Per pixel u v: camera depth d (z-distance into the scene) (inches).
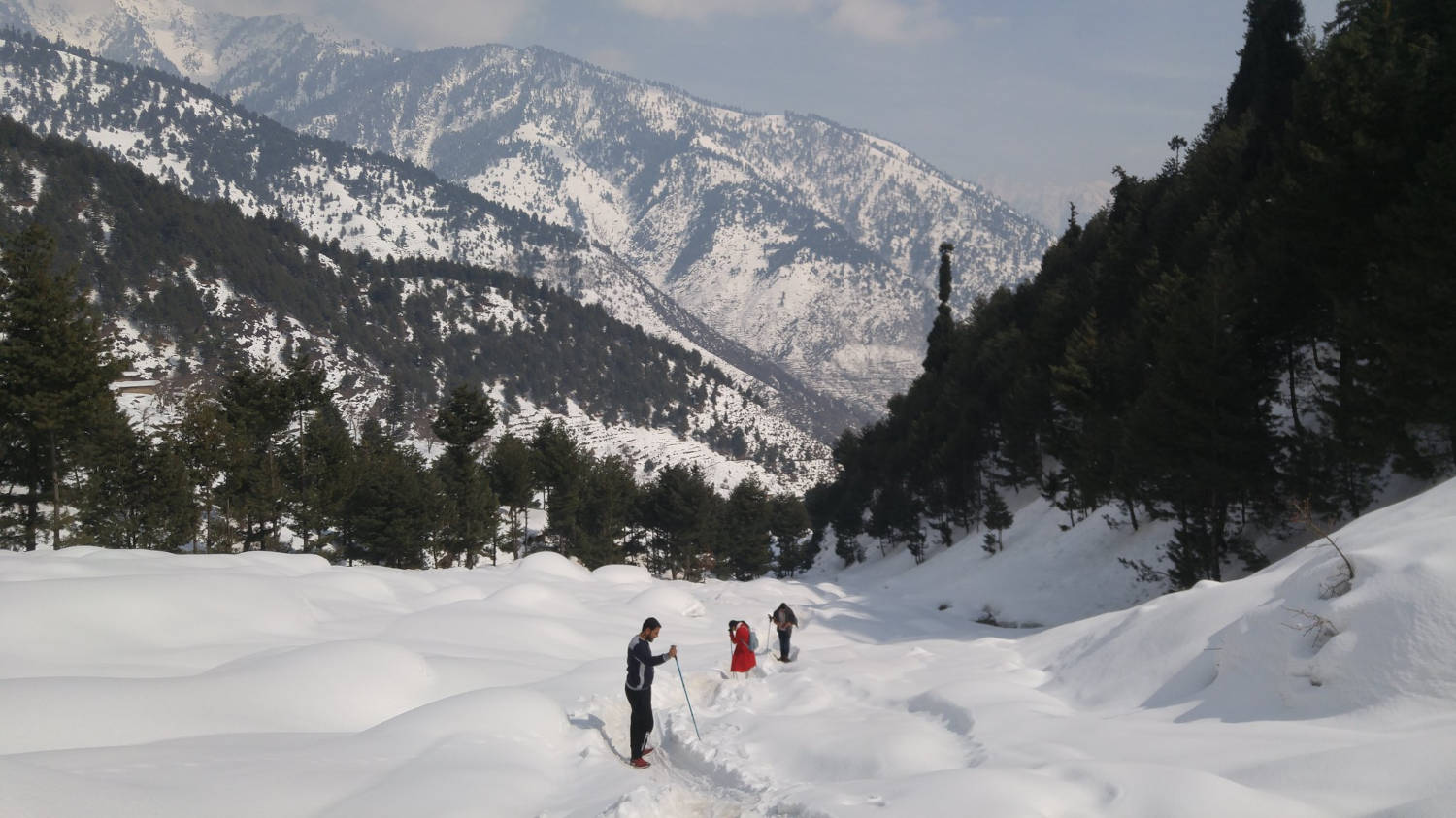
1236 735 301.1
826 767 350.0
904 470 2982.3
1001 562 1684.3
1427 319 759.1
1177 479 1053.2
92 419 1486.2
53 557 765.3
